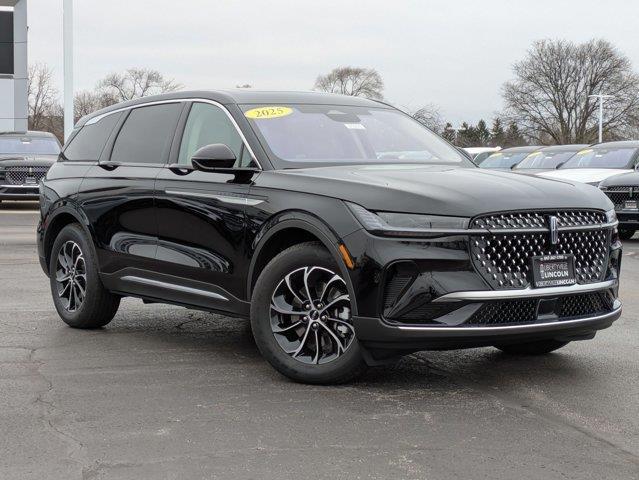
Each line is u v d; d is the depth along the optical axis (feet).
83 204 22.39
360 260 15.71
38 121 239.09
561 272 16.29
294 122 19.58
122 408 15.39
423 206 15.62
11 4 124.77
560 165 57.16
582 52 241.96
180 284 19.66
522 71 245.86
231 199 18.28
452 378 17.62
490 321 15.65
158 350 20.20
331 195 16.48
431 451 13.15
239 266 18.13
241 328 22.93
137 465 12.53
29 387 16.81
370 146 19.75
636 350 20.42
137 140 21.85
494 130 267.80
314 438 13.74
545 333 16.11
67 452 13.07
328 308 16.57
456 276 15.38
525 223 15.90
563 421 14.74
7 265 36.29
